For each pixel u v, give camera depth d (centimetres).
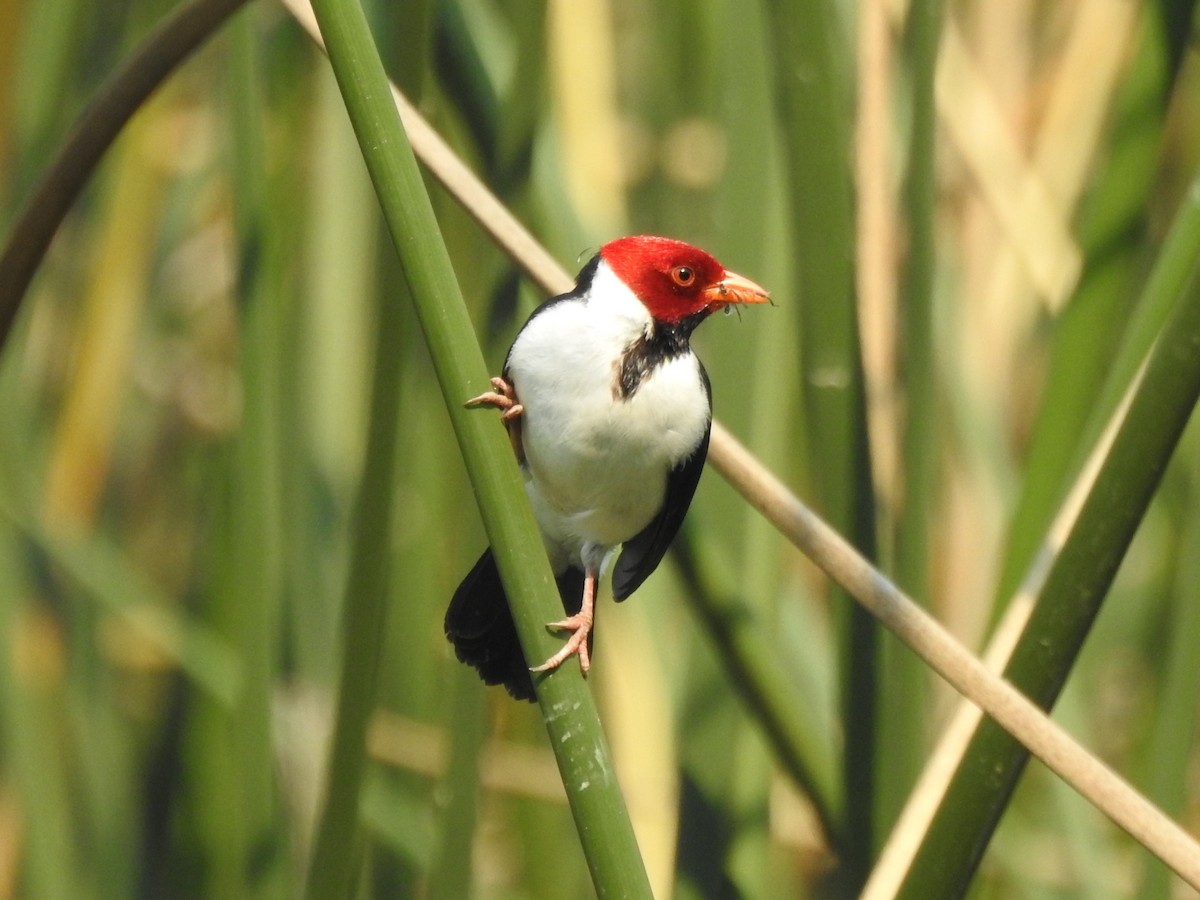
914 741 496
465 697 496
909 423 496
